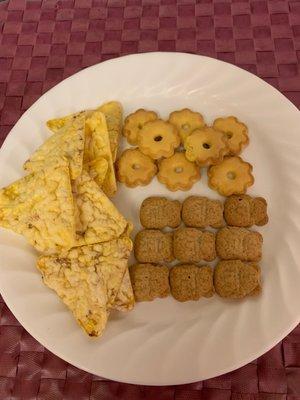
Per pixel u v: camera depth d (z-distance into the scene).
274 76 0.29
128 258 0.23
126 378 0.20
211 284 0.23
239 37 0.30
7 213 0.22
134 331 0.22
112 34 0.31
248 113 0.27
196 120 0.27
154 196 0.26
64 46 0.31
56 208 0.22
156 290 0.23
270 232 0.24
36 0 0.32
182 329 0.22
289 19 0.30
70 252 0.22
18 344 0.23
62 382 0.23
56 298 0.23
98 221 0.23
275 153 0.26
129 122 0.27
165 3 0.32
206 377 0.20
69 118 0.25
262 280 0.23
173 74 0.28
